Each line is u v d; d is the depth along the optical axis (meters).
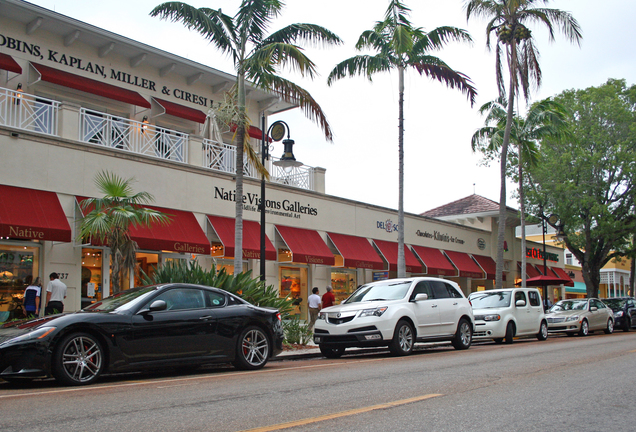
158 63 20.84
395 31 20.33
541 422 5.29
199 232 18.75
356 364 10.80
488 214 36.31
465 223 37.88
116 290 13.52
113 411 5.74
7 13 17.25
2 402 6.31
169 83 21.44
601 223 32.78
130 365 8.28
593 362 10.57
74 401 6.36
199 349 9.12
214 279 13.84
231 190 20.50
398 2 21.61
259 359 10.09
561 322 21.89
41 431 4.81
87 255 16.58
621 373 8.90
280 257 21.91
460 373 8.89
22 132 15.28
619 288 64.62
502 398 6.54
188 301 9.35
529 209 35.25
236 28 16.61
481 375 8.62
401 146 21.56
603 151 33.22
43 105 16.44
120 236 13.73
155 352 8.56
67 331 7.76
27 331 7.67
